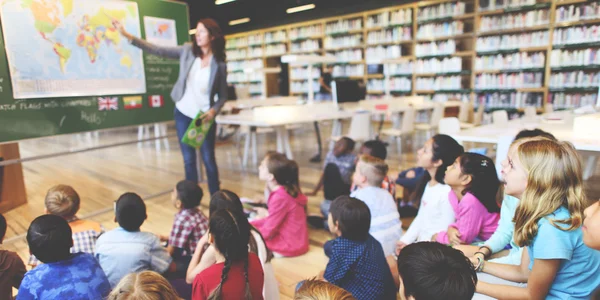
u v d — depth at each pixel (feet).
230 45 41.73
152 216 11.26
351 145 10.16
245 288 4.41
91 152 22.38
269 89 40.11
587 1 21.43
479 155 5.93
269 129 18.60
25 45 9.19
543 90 23.35
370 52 31.12
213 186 11.73
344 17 32.09
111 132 33.19
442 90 27.71
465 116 21.30
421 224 6.86
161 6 12.30
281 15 35.88
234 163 18.62
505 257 5.11
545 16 22.58
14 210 12.04
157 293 3.55
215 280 4.45
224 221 4.48
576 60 21.91
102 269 5.19
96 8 10.50
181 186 7.22
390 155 19.63
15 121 9.16
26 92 9.29
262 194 13.30
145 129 27.89
